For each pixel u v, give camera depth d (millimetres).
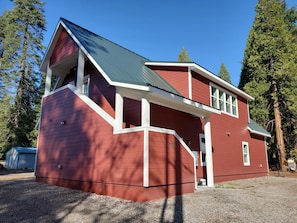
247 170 13891
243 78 25078
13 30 25078
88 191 7234
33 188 8172
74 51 9617
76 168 7953
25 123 26375
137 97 7566
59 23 10406
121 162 6367
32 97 26875
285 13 25812
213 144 11312
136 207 5145
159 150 6281
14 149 24453
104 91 9633
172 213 4703
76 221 4168
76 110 8539
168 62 10578
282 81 19266
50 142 9711
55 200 6020
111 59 8789
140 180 5793
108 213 4684
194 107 8281
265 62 20156
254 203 5945
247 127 14945
